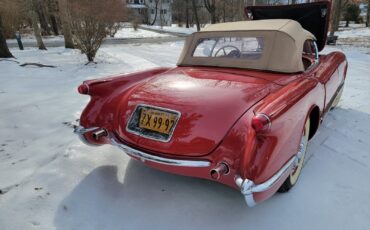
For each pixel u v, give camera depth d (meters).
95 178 2.54
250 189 1.72
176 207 2.20
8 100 4.80
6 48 9.28
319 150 3.10
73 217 2.09
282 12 4.40
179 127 2.02
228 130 1.92
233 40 2.78
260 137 1.76
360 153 3.05
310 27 4.25
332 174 2.64
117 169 2.69
